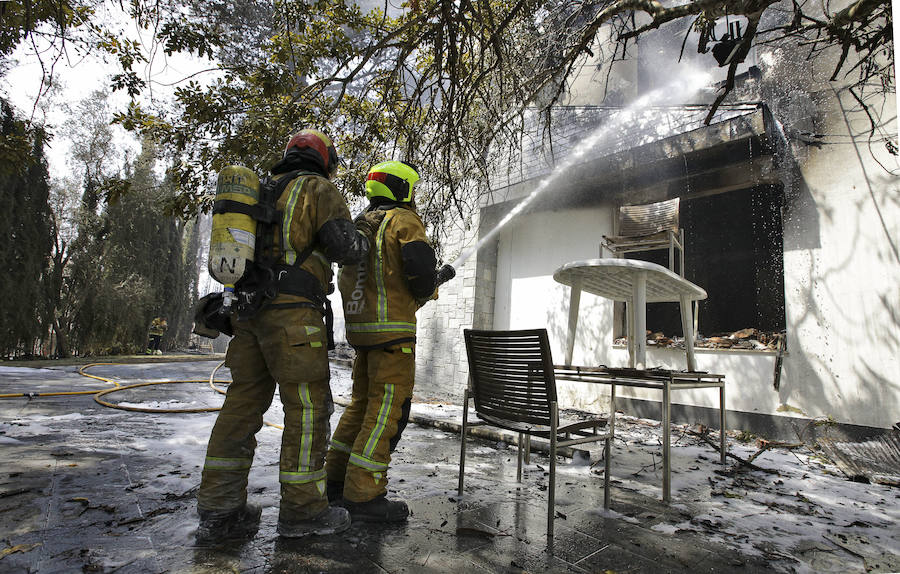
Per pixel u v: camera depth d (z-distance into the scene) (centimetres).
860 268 455
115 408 505
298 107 360
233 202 185
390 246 226
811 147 495
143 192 1483
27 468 273
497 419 253
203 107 348
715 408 541
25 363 1096
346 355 1123
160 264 1817
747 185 578
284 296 192
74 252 1409
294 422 196
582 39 338
